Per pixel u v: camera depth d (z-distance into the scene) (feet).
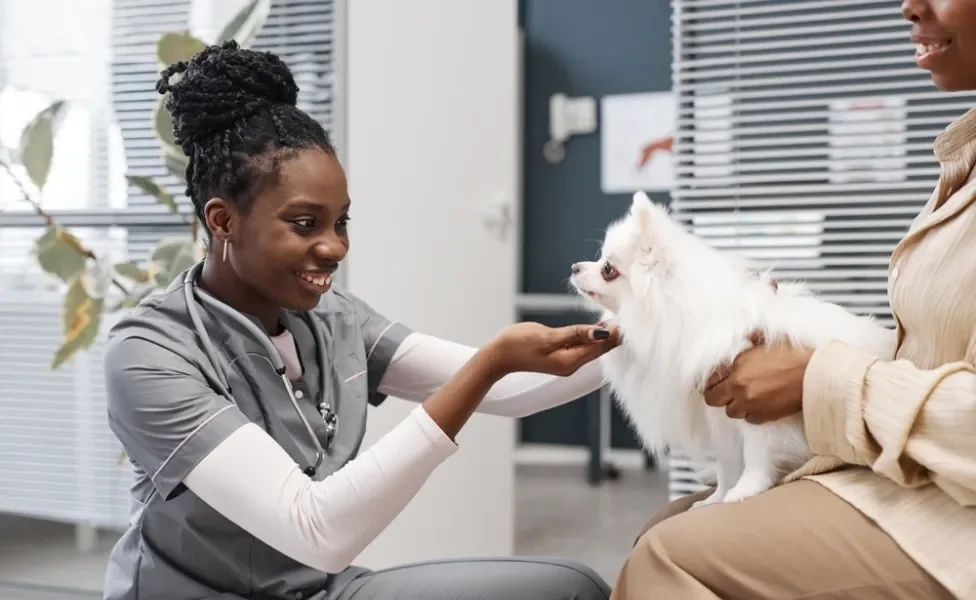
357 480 3.44
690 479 7.59
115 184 9.41
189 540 3.85
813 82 7.83
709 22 7.96
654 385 3.92
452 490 8.71
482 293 8.74
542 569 4.19
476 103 8.63
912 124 7.59
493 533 8.86
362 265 8.55
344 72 8.73
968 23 3.07
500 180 8.71
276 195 3.72
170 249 6.73
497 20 8.63
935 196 3.44
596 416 13.41
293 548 3.45
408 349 4.80
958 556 2.92
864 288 7.48
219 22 8.66
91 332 6.61
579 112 14.58
